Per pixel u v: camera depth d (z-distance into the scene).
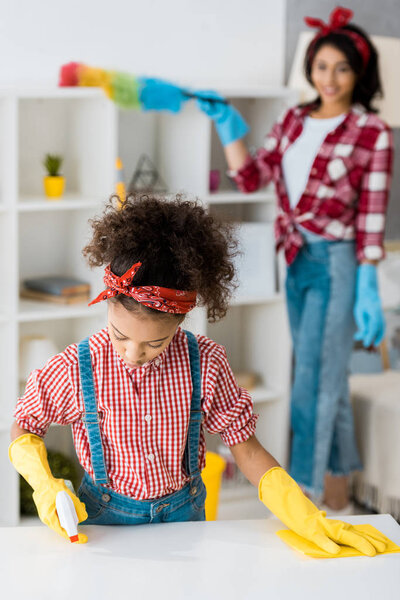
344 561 1.14
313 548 1.17
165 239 1.13
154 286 1.11
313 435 2.58
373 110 2.54
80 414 1.24
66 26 2.56
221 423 1.30
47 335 2.75
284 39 2.88
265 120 2.87
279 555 1.15
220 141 2.89
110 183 2.47
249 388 2.92
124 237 1.13
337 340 2.54
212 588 1.05
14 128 2.31
